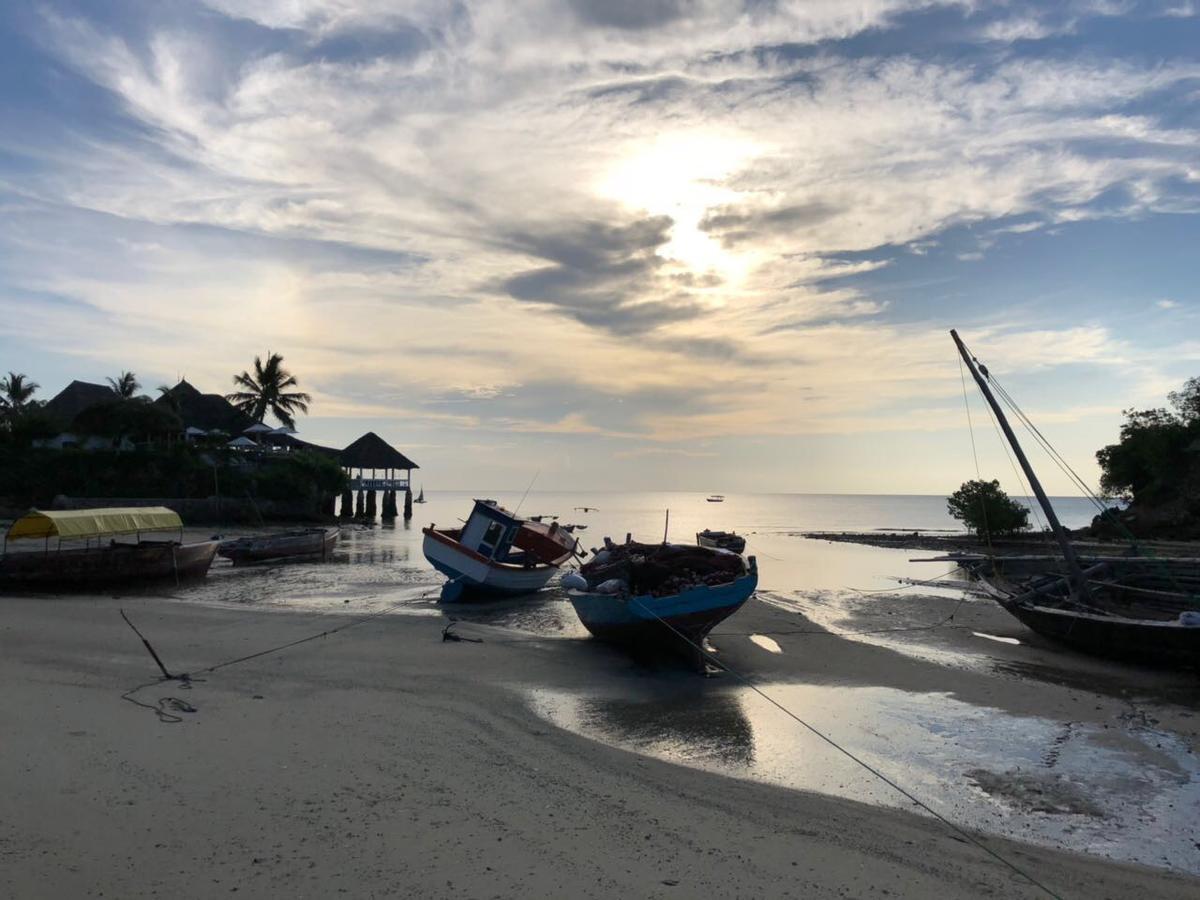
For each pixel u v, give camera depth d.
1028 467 18.14
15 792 6.98
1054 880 6.26
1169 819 7.70
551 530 28.66
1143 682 13.33
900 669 13.86
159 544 25.59
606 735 9.98
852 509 163.50
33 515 21.84
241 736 8.88
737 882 5.89
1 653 13.10
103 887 5.43
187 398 62.97
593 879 5.82
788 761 9.11
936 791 8.32
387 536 50.91
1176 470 46.31
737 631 17.16
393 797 7.27
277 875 5.69
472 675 12.68
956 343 18.73
